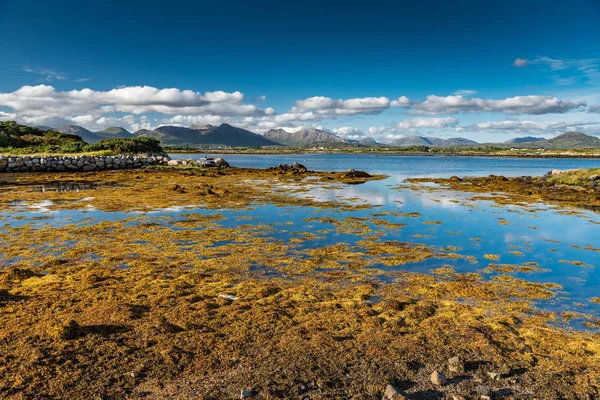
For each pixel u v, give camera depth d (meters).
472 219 19.41
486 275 11.15
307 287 9.84
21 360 6.15
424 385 5.77
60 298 8.83
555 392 5.62
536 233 16.45
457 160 124.88
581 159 136.12
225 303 8.67
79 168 50.53
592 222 18.77
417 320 7.91
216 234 15.70
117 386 5.59
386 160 123.38
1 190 29.70
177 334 7.12
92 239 14.70
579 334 7.46
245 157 144.75
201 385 5.65
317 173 50.94
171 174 45.41
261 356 6.44
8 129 79.00
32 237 14.90
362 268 11.59
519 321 8.05
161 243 14.23
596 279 10.85
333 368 6.13
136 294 9.11
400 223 18.27
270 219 18.94
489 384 5.80
